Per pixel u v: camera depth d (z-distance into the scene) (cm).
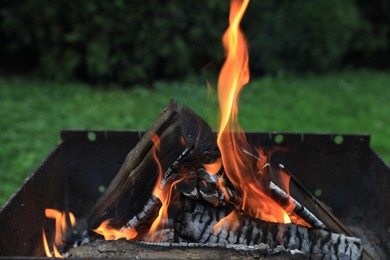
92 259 196
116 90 725
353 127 616
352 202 349
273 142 346
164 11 702
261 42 772
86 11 683
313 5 787
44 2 690
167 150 252
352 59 958
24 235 255
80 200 347
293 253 226
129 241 235
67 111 636
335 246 249
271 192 248
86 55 727
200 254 224
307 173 349
